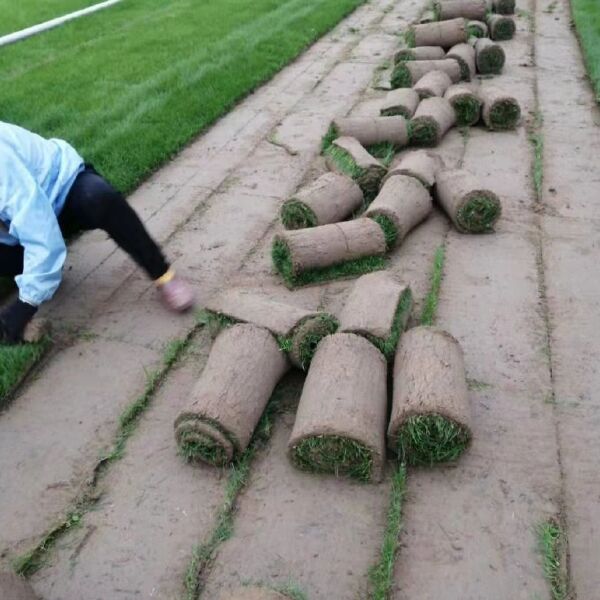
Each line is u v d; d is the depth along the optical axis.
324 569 2.56
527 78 7.46
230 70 7.74
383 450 2.84
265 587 2.30
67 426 3.23
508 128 6.17
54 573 2.59
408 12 10.40
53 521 2.79
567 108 6.62
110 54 8.46
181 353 3.67
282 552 2.63
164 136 6.13
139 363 3.61
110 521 2.78
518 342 3.62
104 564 2.62
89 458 3.06
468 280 4.12
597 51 7.95
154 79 7.46
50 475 2.99
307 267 4.07
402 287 3.54
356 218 4.71
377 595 2.45
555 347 3.57
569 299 3.93
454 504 2.78
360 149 5.20
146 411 3.31
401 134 5.73
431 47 7.59
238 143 6.15
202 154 5.98
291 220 4.53
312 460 2.88
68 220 3.78
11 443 3.15
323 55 8.58
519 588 2.47
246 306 3.49
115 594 2.52
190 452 2.95
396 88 7.11
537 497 2.80
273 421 3.20
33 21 10.12
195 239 4.70
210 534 2.71
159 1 11.16
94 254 4.56
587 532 2.65
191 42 8.85
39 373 3.57
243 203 5.14
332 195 4.54
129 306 4.05
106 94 7.11
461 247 4.45
